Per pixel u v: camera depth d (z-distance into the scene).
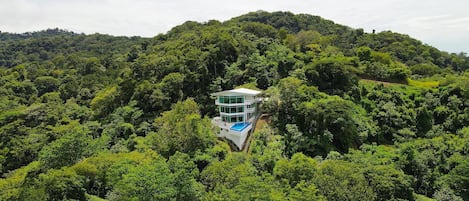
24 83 126.44
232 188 40.03
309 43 120.69
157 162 44.34
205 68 87.94
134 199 37.12
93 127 77.31
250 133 68.69
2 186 48.34
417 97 83.38
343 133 66.38
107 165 50.41
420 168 58.81
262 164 55.12
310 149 62.72
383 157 61.34
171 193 38.50
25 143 71.31
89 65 147.88
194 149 59.38
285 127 68.88
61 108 92.50
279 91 74.25
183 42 117.25
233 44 97.06
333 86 83.38
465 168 55.25
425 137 73.62
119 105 89.56
